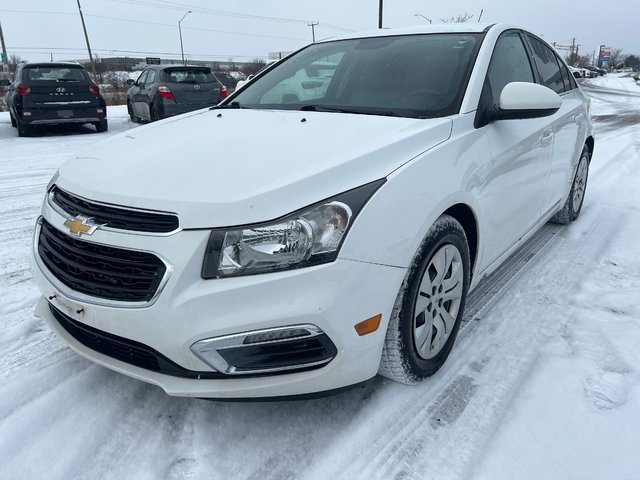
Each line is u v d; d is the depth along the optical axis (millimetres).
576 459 1905
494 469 1865
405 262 1973
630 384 2316
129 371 1927
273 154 2086
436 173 2156
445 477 1836
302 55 3570
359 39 3426
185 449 1972
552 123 3400
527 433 2031
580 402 2205
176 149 2260
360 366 1935
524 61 3385
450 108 2561
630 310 2982
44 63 10984
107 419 2123
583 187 4723
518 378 2369
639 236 4262
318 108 2859
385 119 2486
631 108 17125
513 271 3549
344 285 1801
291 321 1751
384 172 1994
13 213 5066
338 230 1811
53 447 1979
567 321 2867
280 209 1782
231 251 1753
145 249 1791
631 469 1858
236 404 2215
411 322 2100
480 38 2969
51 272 2119
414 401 2221
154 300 1771
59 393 2277
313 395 1911
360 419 2115
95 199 1959
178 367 1836
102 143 2648
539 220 3592
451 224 2256
